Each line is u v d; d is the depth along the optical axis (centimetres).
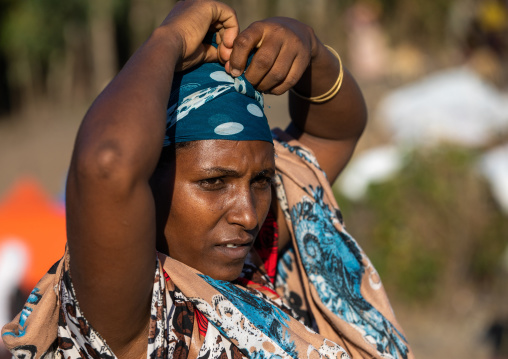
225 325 134
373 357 162
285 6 1292
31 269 368
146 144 114
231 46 140
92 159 110
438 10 1134
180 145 136
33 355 131
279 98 1116
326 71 167
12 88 1655
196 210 137
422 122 616
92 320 121
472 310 527
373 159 574
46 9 1574
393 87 965
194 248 140
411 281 541
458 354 473
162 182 138
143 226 116
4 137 1383
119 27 1656
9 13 1619
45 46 1591
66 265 125
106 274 115
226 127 135
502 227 538
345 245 171
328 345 148
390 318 171
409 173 550
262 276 162
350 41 1144
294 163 173
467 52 678
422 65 1062
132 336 127
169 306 132
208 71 142
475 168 545
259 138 139
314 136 187
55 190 990
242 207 138
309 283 165
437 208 541
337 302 164
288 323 146
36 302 135
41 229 380
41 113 1542
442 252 541
